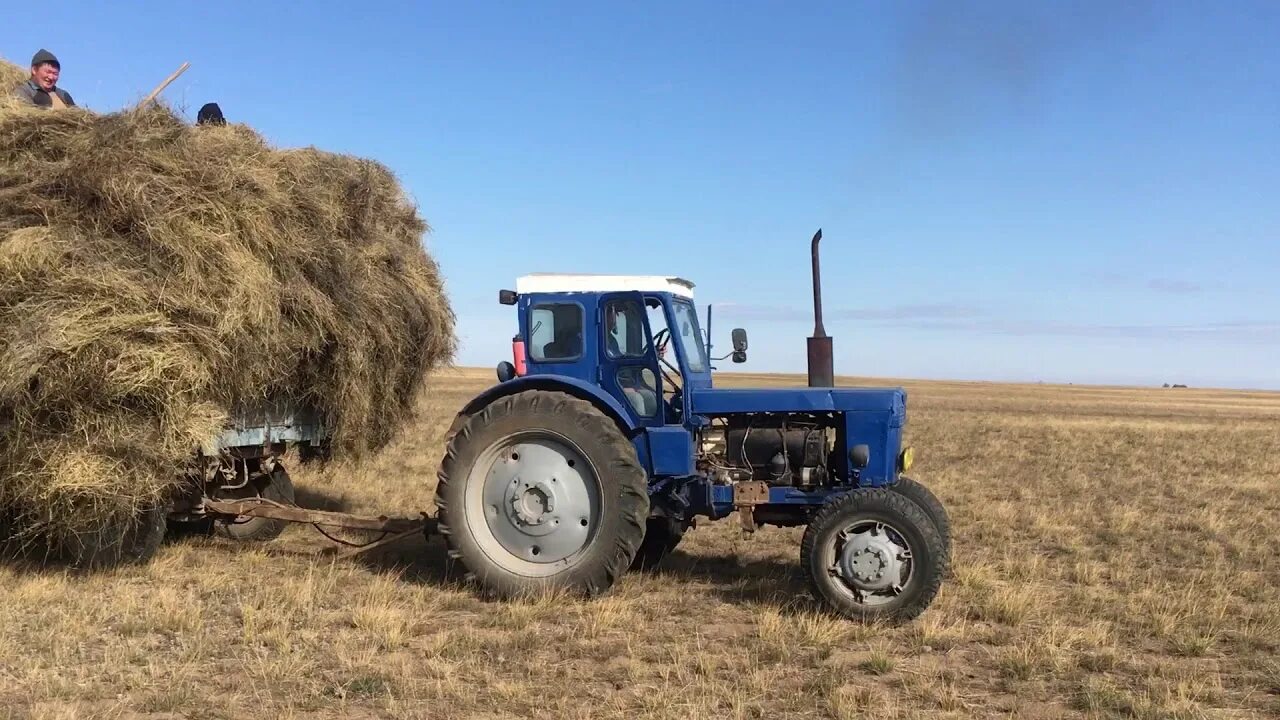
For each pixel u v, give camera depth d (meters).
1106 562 8.24
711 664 5.13
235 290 6.48
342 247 7.49
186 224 6.40
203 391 6.42
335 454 8.20
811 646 5.63
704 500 6.94
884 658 5.25
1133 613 6.45
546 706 4.60
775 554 8.43
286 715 4.43
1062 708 4.72
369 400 7.96
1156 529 9.81
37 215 6.37
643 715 4.46
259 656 5.28
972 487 12.96
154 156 6.53
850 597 6.13
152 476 6.27
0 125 6.64
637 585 7.08
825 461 6.93
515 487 6.77
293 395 7.72
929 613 6.35
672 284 7.22
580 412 6.66
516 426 6.76
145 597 6.43
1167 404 59.59
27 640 5.48
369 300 7.77
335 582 6.96
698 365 7.53
